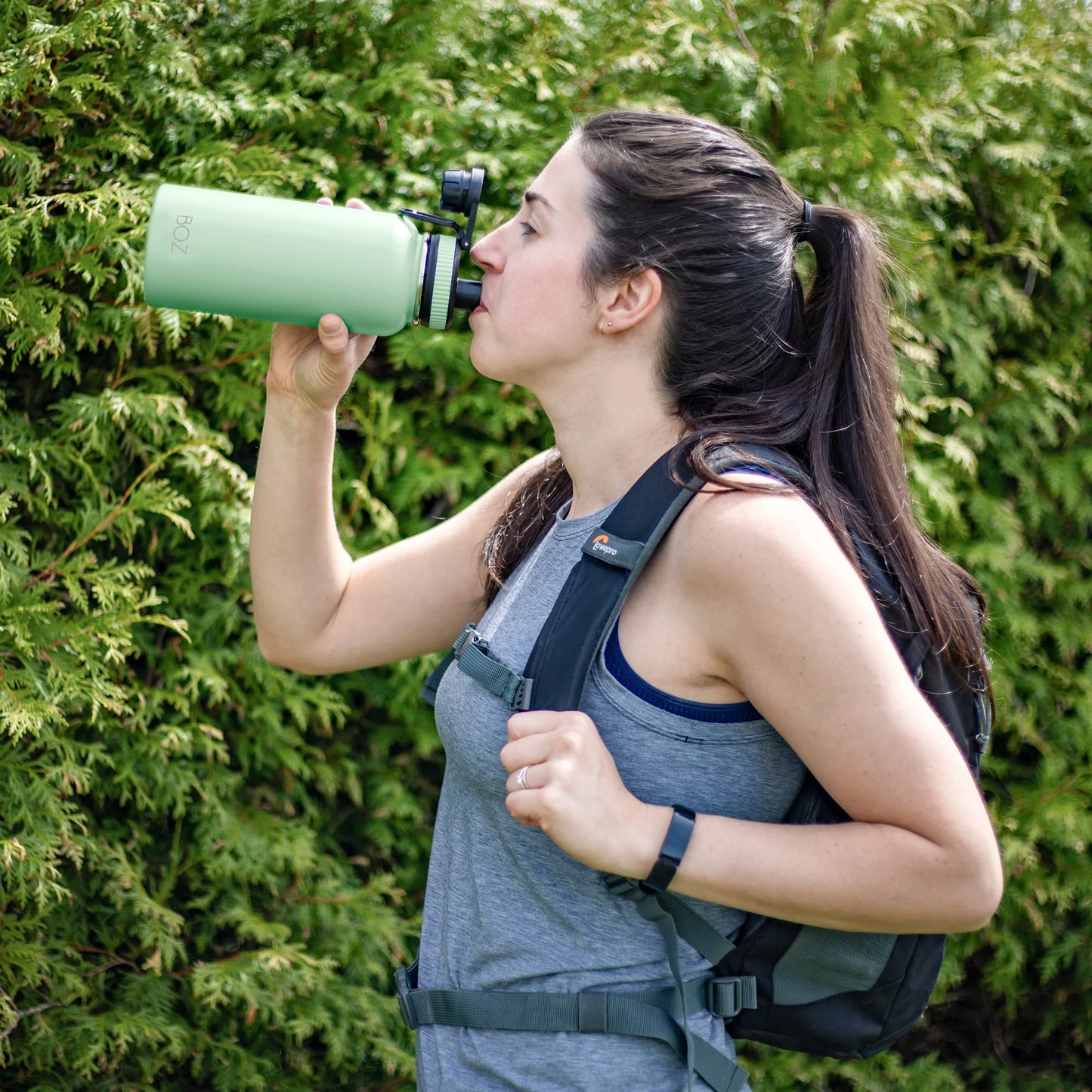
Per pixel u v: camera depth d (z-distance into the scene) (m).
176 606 2.01
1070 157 2.47
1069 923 2.56
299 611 1.34
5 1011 1.82
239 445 2.12
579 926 1.06
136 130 1.94
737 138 1.17
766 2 2.33
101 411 1.87
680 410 1.13
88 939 2.03
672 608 1.00
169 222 1.15
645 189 1.09
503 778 1.07
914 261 2.29
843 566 0.95
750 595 0.94
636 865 0.95
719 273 1.10
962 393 2.47
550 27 2.24
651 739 1.01
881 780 0.92
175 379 1.98
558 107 2.24
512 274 1.14
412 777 2.25
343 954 2.10
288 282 1.16
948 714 1.07
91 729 1.98
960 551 2.41
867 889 0.92
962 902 0.92
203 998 1.98
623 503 1.05
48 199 1.82
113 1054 1.95
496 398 2.17
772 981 1.06
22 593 1.85
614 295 1.10
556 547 1.15
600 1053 1.04
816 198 2.23
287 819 2.15
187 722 2.04
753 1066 2.37
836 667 0.92
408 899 2.25
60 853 1.91
